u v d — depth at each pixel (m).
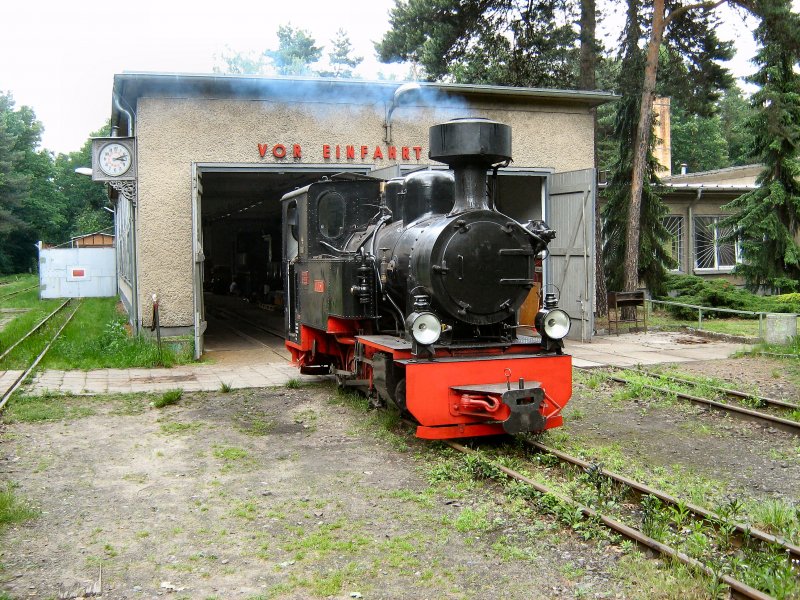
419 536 5.06
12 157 54.19
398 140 14.06
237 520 5.43
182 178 13.02
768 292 21.45
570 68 22.08
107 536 5.14
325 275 9.10
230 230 35.19
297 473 6.55
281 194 20.41
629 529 4.86
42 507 5.71
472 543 4.95
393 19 20.17
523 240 7.60
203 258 13.50
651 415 8.67
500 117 14.77
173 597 4.24
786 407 8.72
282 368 12.34
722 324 17.25
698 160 45.69
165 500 5.87
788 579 4.02
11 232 58.66
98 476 6.50
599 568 4.53
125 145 12.82
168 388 10.45
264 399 9.78
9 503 5.59
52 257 32.28
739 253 24.11
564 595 4.21
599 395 9.79
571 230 14.89
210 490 6.10
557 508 5.29
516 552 4.74
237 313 24.02
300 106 13.51
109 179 12.80
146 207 12.91
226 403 9.55
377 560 4.68
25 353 13.44
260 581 4.44
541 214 15.81
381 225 9.00
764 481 6.23
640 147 17.20
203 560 4.74
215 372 11.92
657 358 12.74
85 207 75.81
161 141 12.89
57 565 4.68
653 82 16.91
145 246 12.97
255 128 13.27
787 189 20.59
